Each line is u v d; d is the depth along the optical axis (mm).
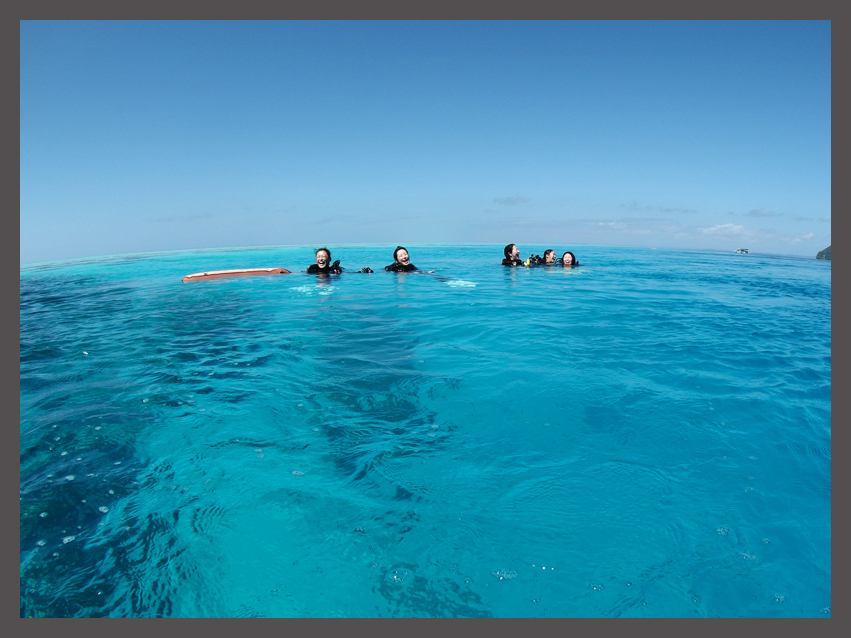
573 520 1940
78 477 2250
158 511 2002
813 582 1651
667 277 10922
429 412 2949
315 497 2088
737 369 3764
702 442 2570
